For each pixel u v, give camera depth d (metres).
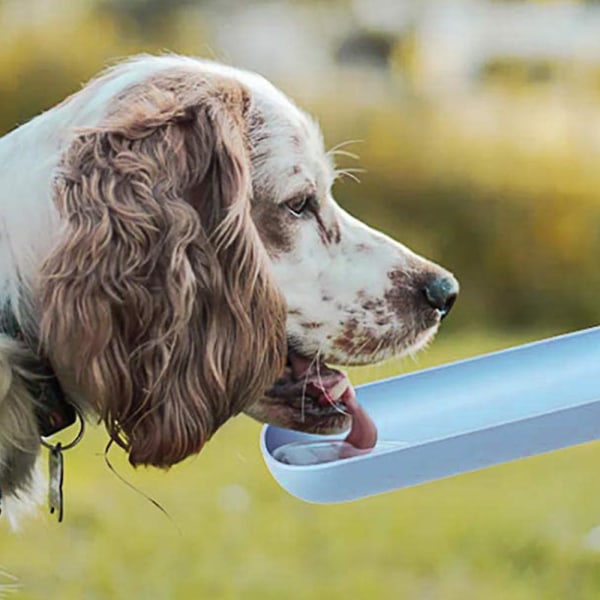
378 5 21.77
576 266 18.44
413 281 5.51
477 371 5.57
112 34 18.89
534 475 12.12
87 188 4.70
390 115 18.95
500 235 18.47
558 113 19.47
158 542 10.19
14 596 9.03
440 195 18.53
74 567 9.62
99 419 4.79
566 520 10.78
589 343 5.59
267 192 5.17
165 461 4.77
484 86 20.28
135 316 4.64
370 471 4.73
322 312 5.35
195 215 4.79
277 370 5.03
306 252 5.30
